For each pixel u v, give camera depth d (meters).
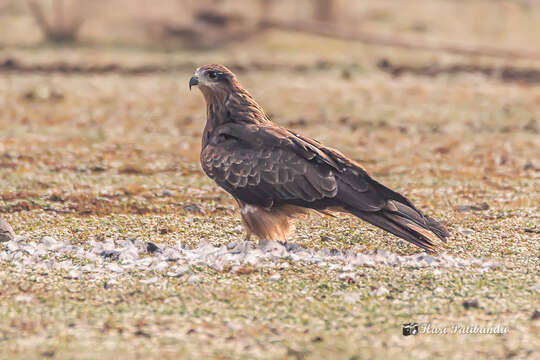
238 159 11.12
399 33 43.44
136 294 9.17
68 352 7.44
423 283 9.50
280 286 9.46
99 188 15.39
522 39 42.16
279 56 37.81
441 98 27.66
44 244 11.19
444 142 20.88
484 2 51.66
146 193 14.96
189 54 38.84
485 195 15.06
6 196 14.42
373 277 9.73
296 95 28.34
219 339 7.82
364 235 11.95
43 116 24.44
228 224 12.73
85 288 9.37
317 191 10.72
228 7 44.38
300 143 10.93
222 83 11.58
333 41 42.06
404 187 15.92
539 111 25.16
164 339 7.80
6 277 9.68
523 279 9.60
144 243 11.13
